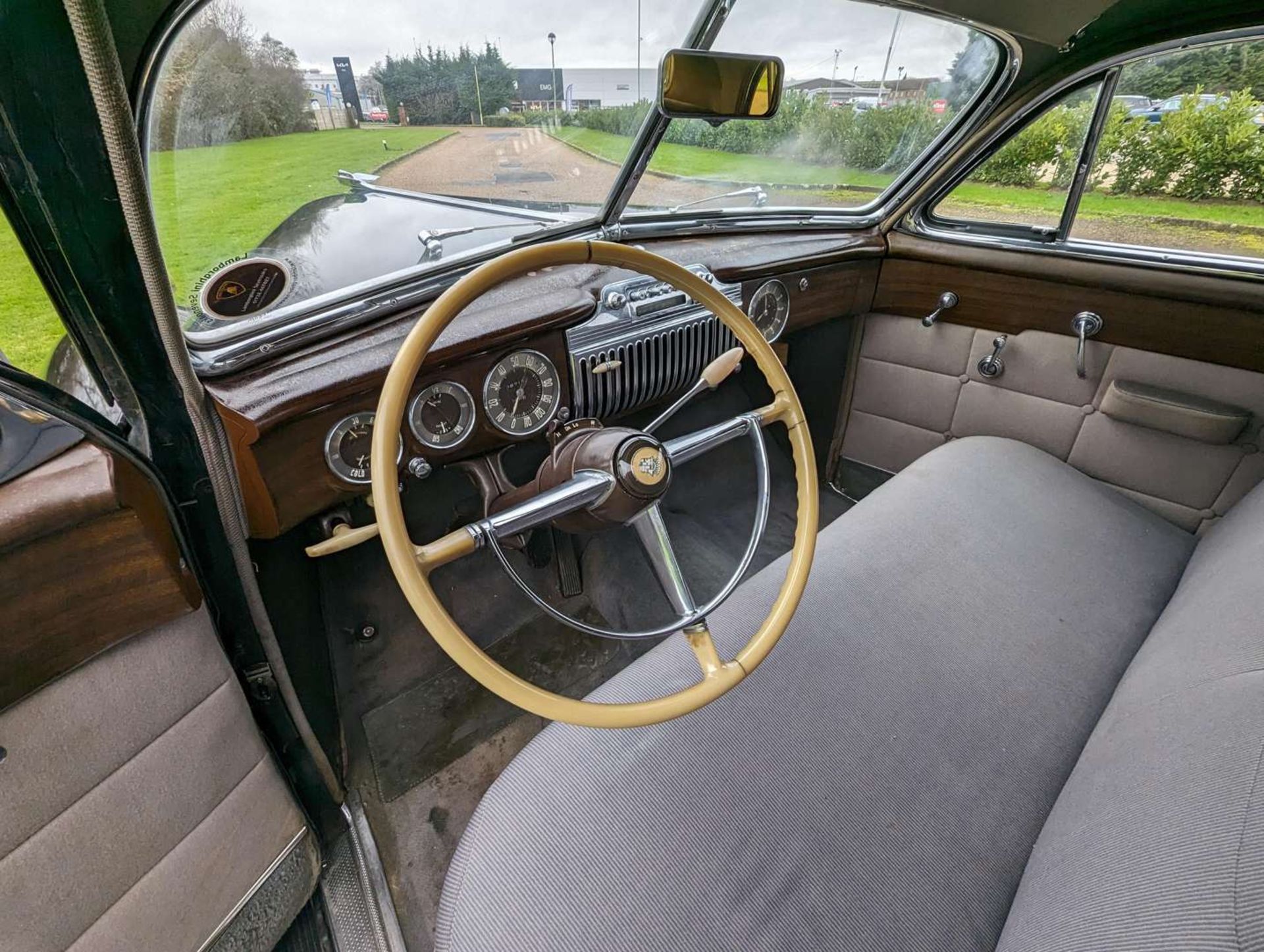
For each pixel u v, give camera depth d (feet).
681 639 3.48
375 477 2.36
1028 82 5.25
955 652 3.50
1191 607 3.39
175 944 2.91
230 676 2.97
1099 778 2.58
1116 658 3.62
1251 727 2.16
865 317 7.14
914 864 2.57
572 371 4.65
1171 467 5.50
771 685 3.20
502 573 6.03
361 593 5.50
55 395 2.27
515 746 4.88
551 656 5.55
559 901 2.43
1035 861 2.51
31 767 2.18
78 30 1.65
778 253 5.71
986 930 2.40
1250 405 5.06
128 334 2.30
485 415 4.35
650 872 2.49
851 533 4.27
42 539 2.02
